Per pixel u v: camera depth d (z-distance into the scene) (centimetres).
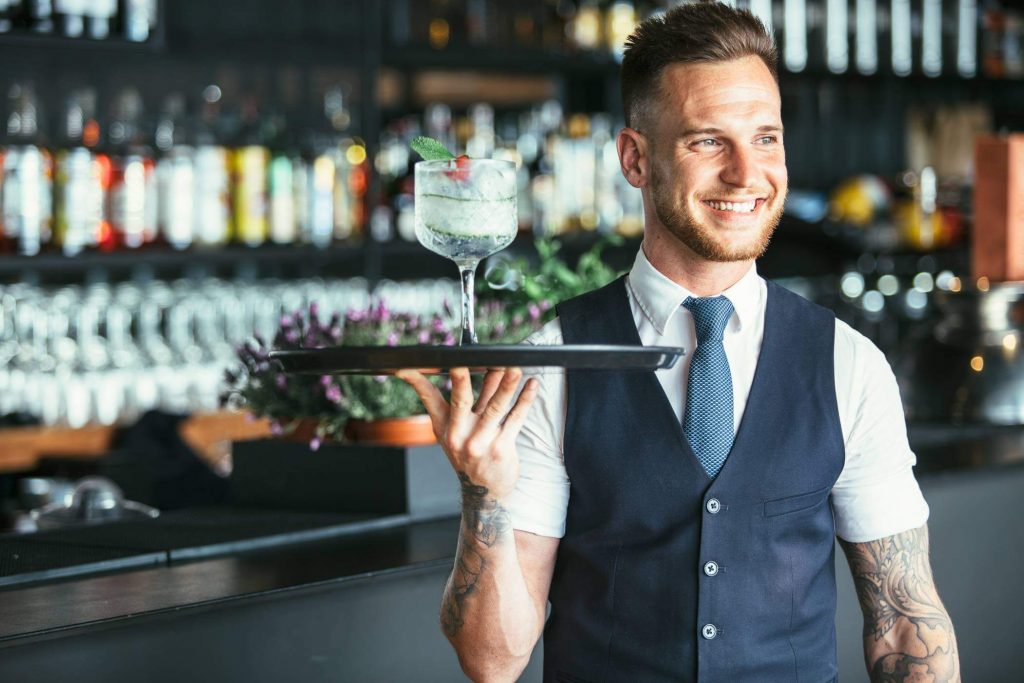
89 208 384
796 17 494
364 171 430
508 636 143
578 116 461
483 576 141
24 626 160
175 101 409
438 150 137
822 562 151
